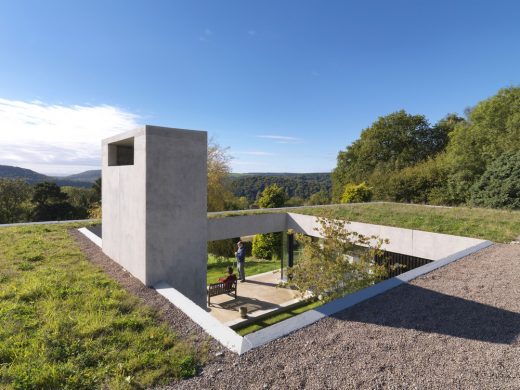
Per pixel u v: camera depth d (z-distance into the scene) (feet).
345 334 10.98
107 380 8.32
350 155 103.71
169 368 8.89
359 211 39.45
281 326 11.34
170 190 16.55
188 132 17.33
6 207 90.74
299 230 37.35
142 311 12.48
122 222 18.17
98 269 17.53
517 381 8.42
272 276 37.63
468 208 42.42
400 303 13.73
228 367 9.05
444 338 10.75
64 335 10.19
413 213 36.96
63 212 94.12
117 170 18.80
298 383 8.31
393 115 94.22
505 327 11.53
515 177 46.01
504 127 59.57
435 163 67.15
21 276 15.60
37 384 7.92
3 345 9.32
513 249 22.08
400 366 9.10
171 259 16.69
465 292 14.90
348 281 20.15
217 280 39.60
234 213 38.09
